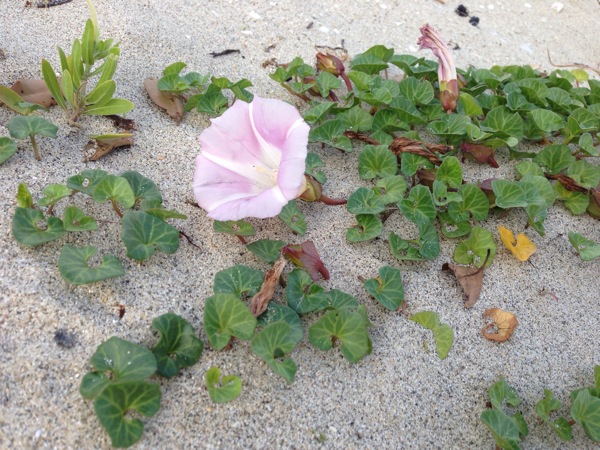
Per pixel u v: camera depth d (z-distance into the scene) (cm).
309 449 23
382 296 27
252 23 44
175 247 27
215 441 22
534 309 30
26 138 31
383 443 24
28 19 38
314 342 25
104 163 31
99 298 25
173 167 32
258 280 26
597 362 28
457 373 27
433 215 31
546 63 51
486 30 53
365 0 51
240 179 27
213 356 24
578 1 60
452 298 29
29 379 22
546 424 26
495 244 32
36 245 26
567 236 33
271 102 27
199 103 35
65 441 21
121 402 21
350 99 39
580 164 35
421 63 42
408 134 35
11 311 24
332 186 33
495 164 36
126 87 36
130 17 41
